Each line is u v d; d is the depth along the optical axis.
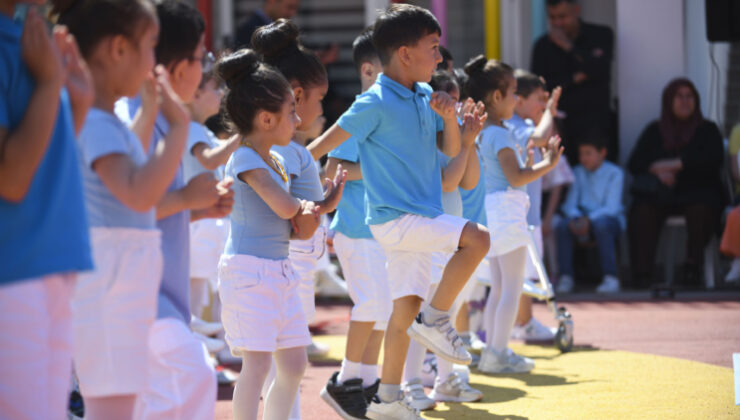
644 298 15.12
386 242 6.78
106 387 4.23
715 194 16.31
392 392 6.92
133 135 4.46
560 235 16.47
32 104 3.56
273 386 6.01
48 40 3.57
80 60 3.88
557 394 8.15
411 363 7.88
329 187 6.27
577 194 16.80
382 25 6.89
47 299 3.70
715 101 18.36
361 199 7.88
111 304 4.24
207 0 20.33
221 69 6.05
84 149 4.20
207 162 5.55
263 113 5.91
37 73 3.60
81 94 3.85
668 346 10.58
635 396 7.95
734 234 15.16
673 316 12.98
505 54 19.72
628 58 17.86
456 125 6.94
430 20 6.85
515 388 8.48
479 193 8.68
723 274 17.36
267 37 7.09
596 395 8.03
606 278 16.27
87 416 4.35
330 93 19.03
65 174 3.73
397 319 6.89
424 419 7.04
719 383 8.43
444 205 7.73
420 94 6.99
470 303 11.27
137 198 4.14
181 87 5.07
